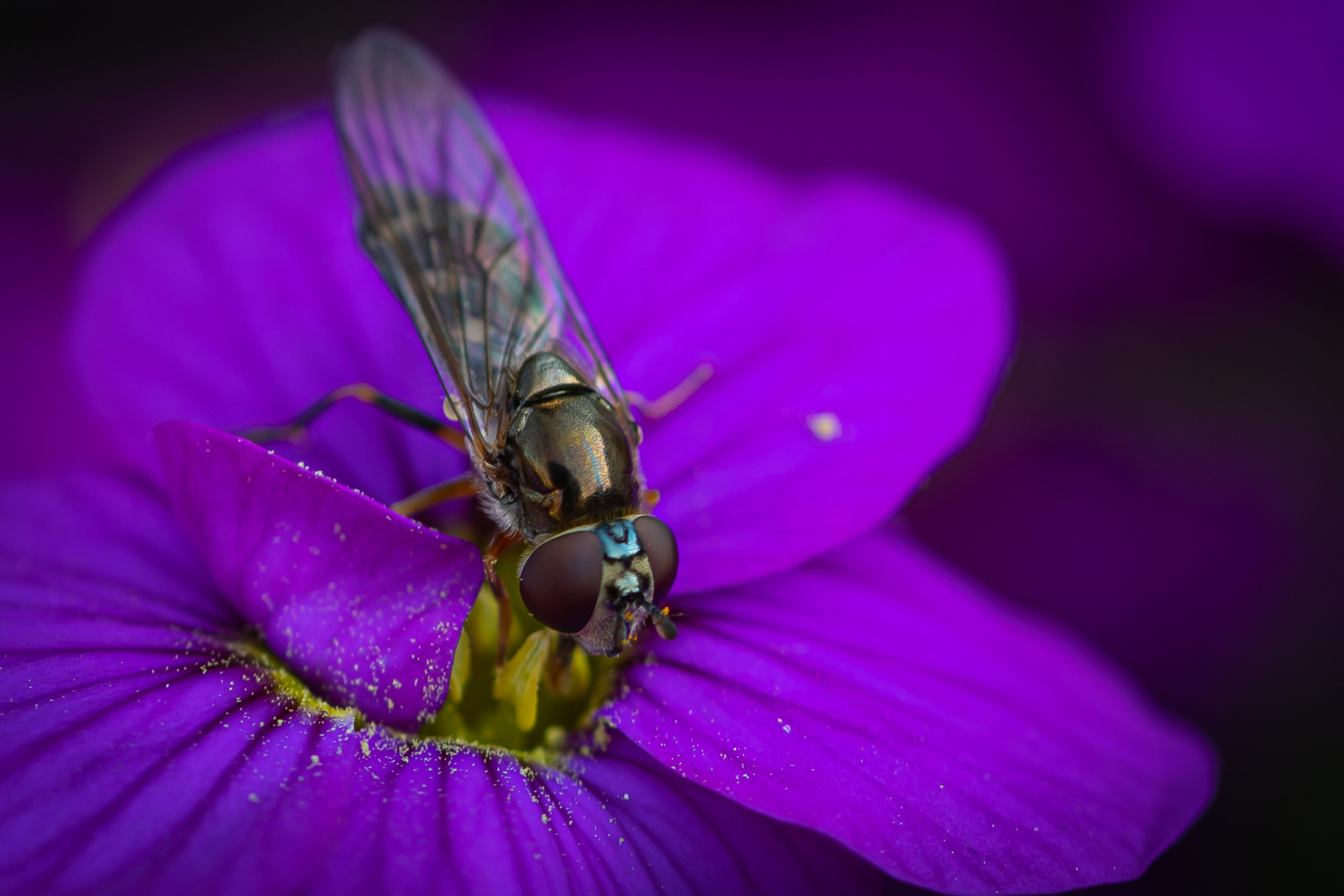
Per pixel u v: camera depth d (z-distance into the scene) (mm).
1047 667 63
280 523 57
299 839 55
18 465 72
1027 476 75
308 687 58
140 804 55
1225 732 72
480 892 55
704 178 66
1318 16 74
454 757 58
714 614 61
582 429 59
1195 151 75
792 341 64
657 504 61
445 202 62
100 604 60
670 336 64
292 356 63
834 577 62
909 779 58
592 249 65
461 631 58
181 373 63
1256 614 73
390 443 63
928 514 74
